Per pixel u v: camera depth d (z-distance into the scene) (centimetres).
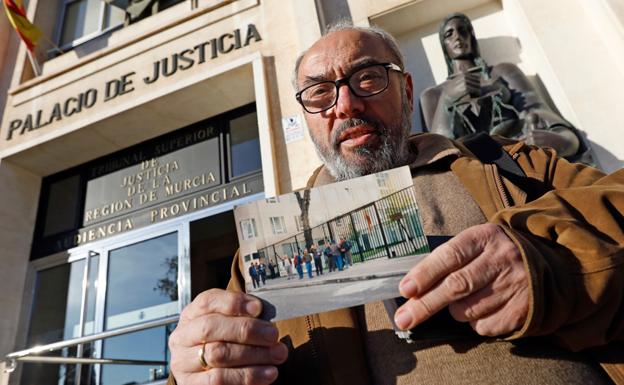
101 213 389
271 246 75
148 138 397
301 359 85
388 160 111
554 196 72
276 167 277
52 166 413
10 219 382
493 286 59
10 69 445
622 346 67
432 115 259
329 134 116
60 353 344
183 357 70
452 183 99
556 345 70
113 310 345
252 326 67
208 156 371
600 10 243
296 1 321
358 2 321
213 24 365
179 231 347
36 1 483
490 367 69
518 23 285
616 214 65
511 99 249
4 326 349
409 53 316
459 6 310
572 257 62
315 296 72
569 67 245
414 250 72
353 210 77
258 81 310
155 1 438
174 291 333
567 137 216
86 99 383
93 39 461
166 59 367
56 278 379
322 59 121
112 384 313
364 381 77
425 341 76
